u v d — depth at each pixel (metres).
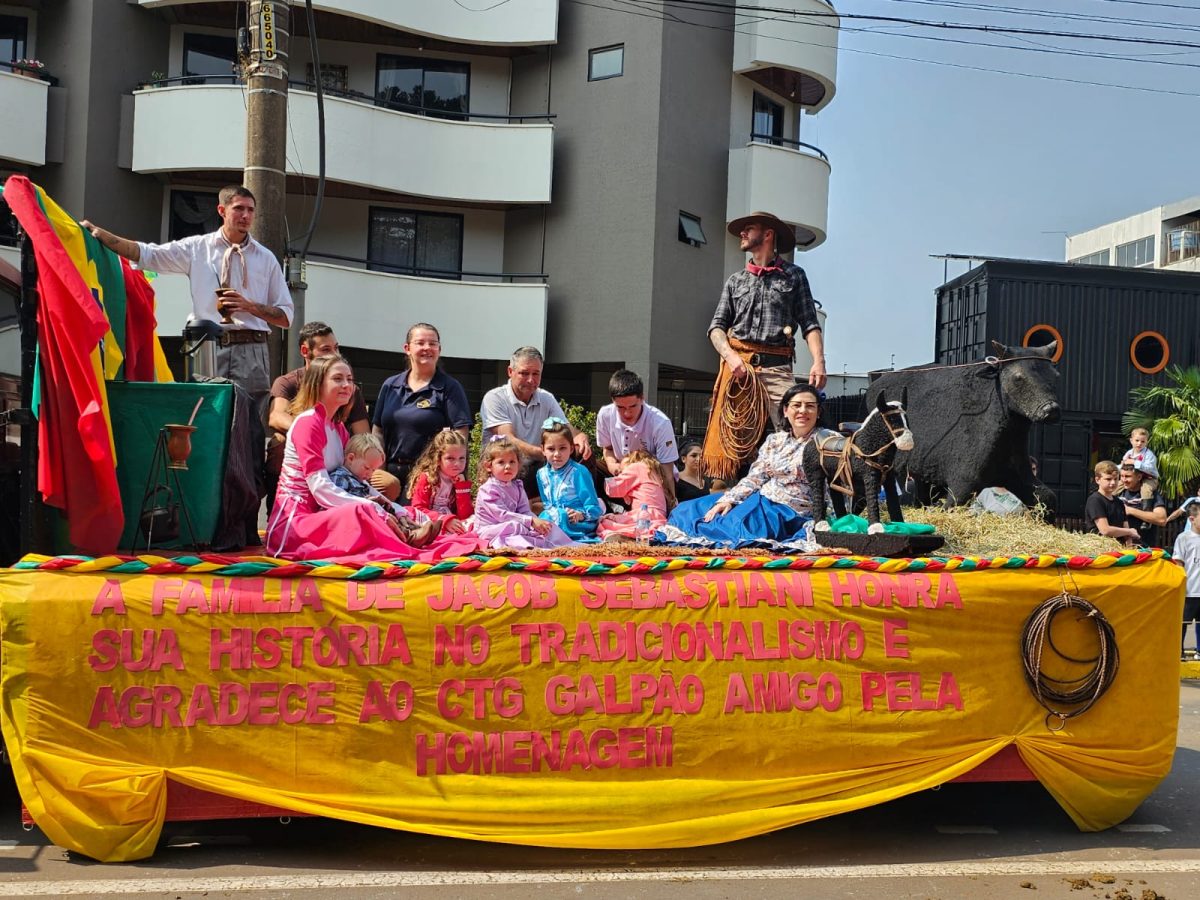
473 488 7.42
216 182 19.44
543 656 4.58
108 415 4.59
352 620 4.49
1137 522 10.31
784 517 6.08
